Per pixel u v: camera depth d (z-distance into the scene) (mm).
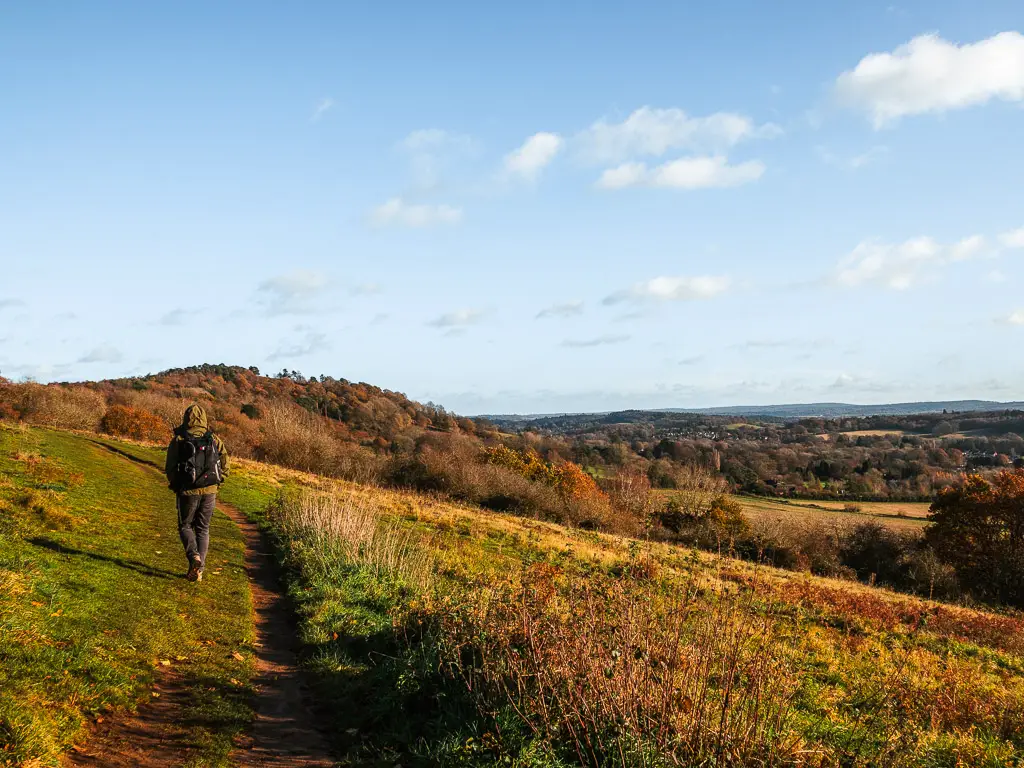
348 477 44094
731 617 5516
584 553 20328
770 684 4922
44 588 6461
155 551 9844
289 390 96188
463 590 8234
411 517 23359
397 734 5004
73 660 5102
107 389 73562
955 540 39656
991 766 6273
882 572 38625
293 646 7191
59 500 11305
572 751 4566
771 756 4281
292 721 5234
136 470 22719
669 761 4250
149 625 6477
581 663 4922
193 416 8938
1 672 4520
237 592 8867
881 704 6133
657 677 4762
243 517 16938
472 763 4430
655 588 6410
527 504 42062
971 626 17906
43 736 3912
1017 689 11352
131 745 4352
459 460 45500
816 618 15617
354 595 8867
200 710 5051
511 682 5250
